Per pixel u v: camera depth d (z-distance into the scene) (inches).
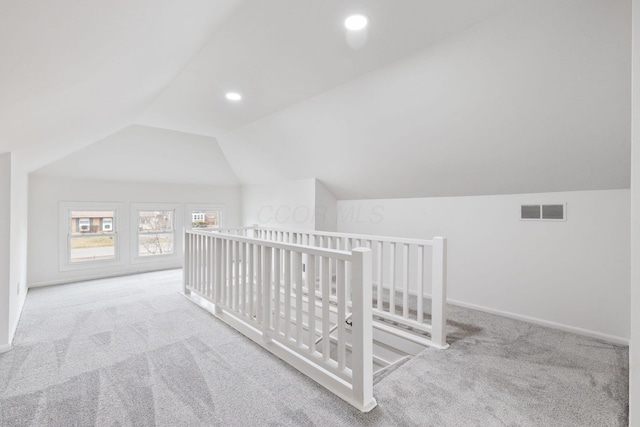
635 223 48.7
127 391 71.6
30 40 34.8
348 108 122.3
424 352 92.1
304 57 91.5
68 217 177.6
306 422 61.9
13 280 105.0
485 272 130.6
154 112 145.3
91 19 38.0
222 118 153.6
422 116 109.7
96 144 168.2
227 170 230.4
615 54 69.8
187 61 93.3
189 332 105.3
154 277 188.2
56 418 62.2
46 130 87.7
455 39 80.7
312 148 159.5
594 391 72.6
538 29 71.8
